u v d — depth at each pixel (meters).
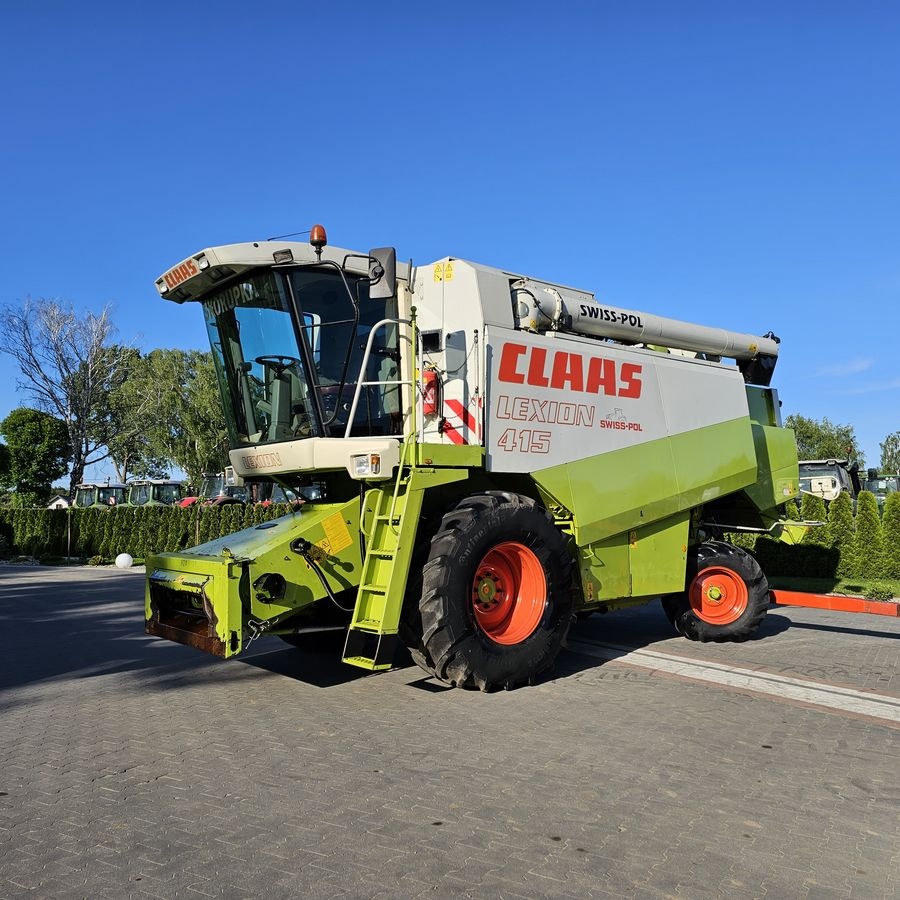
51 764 4.54
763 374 9.37
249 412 6.86
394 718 5.35
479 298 6.27
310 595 5.75
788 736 4.93
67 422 39.78
